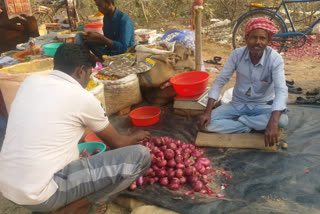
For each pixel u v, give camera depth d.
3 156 1.79
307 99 3.71
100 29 5.06
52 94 1.82
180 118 3.66
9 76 3.03
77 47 1.99
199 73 3.81
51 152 1.80
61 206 1.91
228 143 2.93
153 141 2.82
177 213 2.10
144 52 4.02
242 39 7.15
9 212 2.31
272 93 3.08
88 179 1.93
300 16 7.74
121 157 2.02
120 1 8.91
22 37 6.03
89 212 2.12
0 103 3.33
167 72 3.80
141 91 4.13
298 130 3.06
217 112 3.17
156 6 8.96
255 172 2.51
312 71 5.15
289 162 2.56
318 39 6.82
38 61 3.55
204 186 2.40
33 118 1.76
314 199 2.07
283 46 6.27
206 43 7.02
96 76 3.78
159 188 2.41
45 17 7.52
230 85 4.62
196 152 2.73
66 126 1.85
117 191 2.12
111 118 3.77
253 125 2.97
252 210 2.00
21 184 1.73
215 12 8.83
